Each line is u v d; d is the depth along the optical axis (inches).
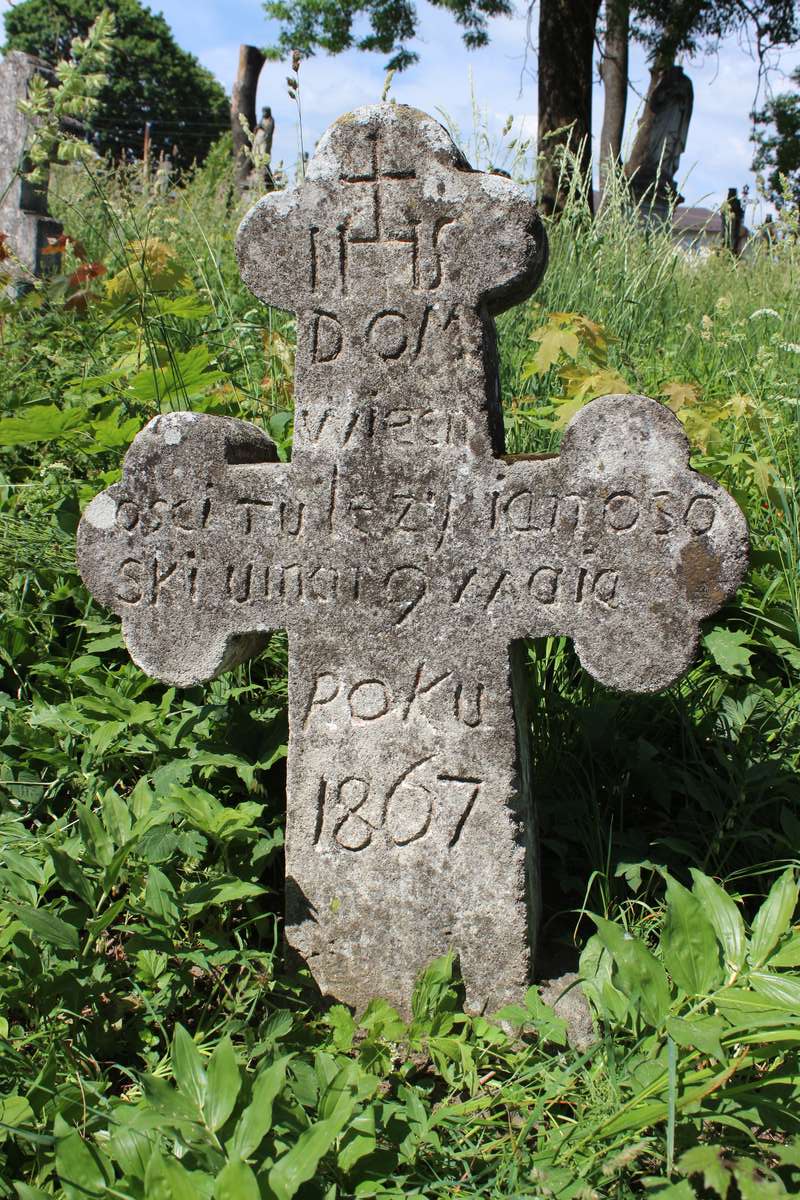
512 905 96.8
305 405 96.7
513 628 95.0
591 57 491.2
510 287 91.4
